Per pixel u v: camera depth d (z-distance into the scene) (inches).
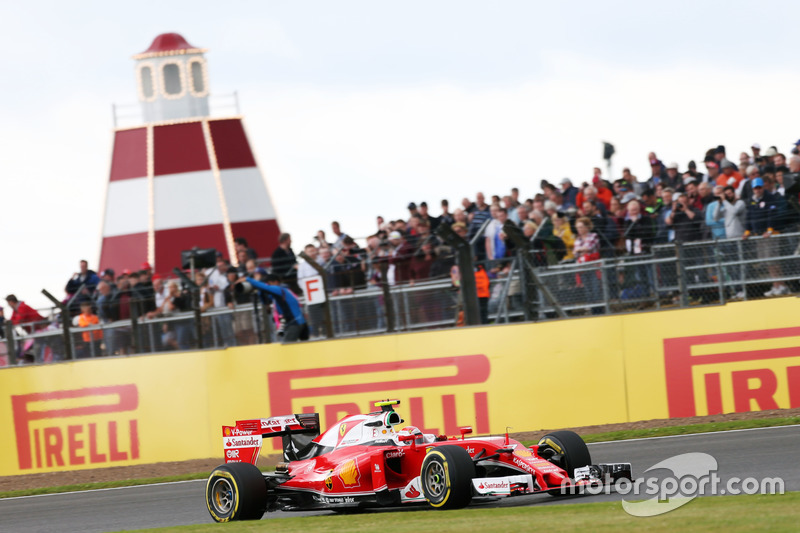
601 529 1015.0
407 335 2224.4
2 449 2393.0
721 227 2298.2
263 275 2512.3
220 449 2276.1
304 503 1467.8
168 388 2310.5
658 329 2149.4
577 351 2159.2
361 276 2400.3
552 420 2156.7
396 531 1120.8
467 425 2182.6
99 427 2341.3
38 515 1761.8
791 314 2118.6
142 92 4667.8
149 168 4579.2
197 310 2412.6
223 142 4653.1
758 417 2052.2
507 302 2271.2
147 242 4515.3
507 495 1258.6
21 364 2471.7
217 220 4539.9
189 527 1352.1
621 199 2480.3
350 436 1478.8
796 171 2304.4
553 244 2325.3
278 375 2266.2
